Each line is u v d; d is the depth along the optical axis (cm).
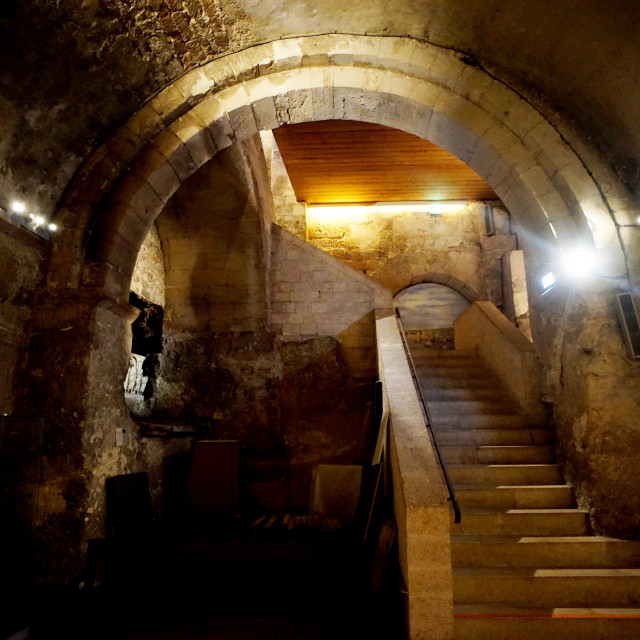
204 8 397
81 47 377
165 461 570
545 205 438
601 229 407
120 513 423
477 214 1072
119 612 375
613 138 406
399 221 1075
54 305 417
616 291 406
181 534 462
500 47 421
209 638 339
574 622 322
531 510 424
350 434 720
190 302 780
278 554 416
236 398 744
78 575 378
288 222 1062
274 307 784
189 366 759
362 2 414
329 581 405
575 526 413
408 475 358
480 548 385
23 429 377
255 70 457
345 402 738
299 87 464
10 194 387
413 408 452
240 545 421
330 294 786
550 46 390
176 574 416
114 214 441
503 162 449
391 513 420
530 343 596
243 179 678
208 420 734
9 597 352
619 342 407
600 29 350
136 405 726
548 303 486
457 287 1091
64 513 386
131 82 430
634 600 351
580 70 387
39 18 344
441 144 499
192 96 457
